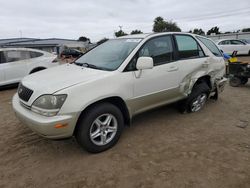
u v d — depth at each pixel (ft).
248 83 26.91
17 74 25.85
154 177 9.02
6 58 25.27
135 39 12.77
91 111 10.04
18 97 11.46
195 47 14.98
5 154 10.96
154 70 12.23
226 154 10.64
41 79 10.71
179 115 15.61
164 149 11.15
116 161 10.14
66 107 9.20
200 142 11.85
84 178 9.04
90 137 10.21
